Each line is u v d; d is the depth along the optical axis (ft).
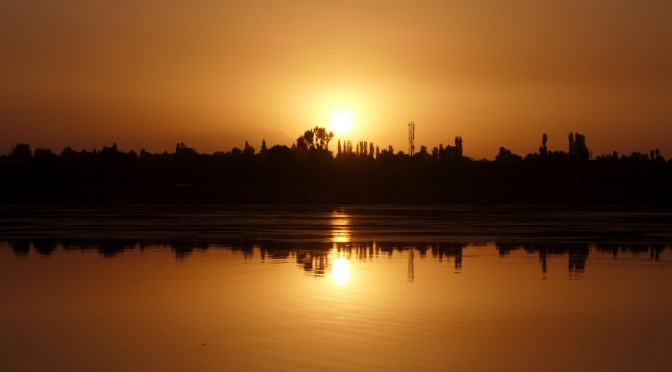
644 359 75.51
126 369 70.95
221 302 103.86
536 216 391.65
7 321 91.35
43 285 119.03
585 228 272.31
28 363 73.05
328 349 77.51
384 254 170.50
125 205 609.01
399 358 74.64
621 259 162.81
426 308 100.42
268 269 140.87
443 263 153.58
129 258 158.51
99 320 91.71
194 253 169.37
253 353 75.92
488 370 71.36
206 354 75.66
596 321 93.25
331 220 330.54
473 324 90.63
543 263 154.61
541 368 72.23
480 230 258.16
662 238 221.05
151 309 98.53
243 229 255.91
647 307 102.99
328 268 143.33
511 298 109.29
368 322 90.79
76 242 195.62
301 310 98.02
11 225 273.33
